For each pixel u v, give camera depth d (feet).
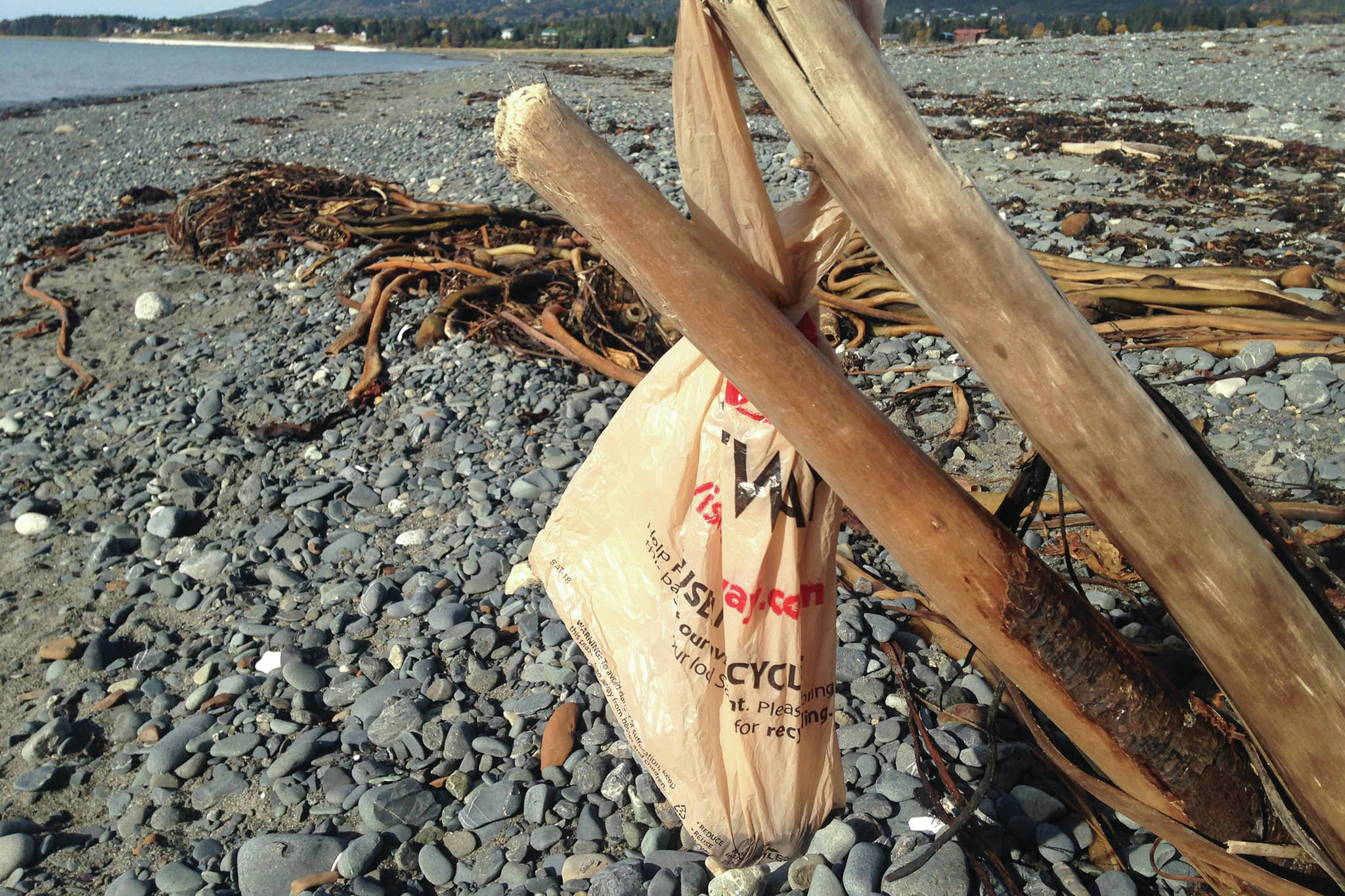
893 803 7.95
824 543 6.34
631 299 20.15
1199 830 5.78
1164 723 5.52
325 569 12.85
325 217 29.43
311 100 71.00
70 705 10.58
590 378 18.37
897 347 17.90
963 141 37.17
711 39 4.57
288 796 8.73
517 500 14.16
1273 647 4.73
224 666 11.00
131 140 55.21
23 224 36.27
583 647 7.02
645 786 8.27
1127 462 4.50
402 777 8.86
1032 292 4.29
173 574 12.99
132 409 18.92
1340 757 4.82
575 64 92.68
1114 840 7.49
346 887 7.60
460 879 7.74
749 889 6.91
